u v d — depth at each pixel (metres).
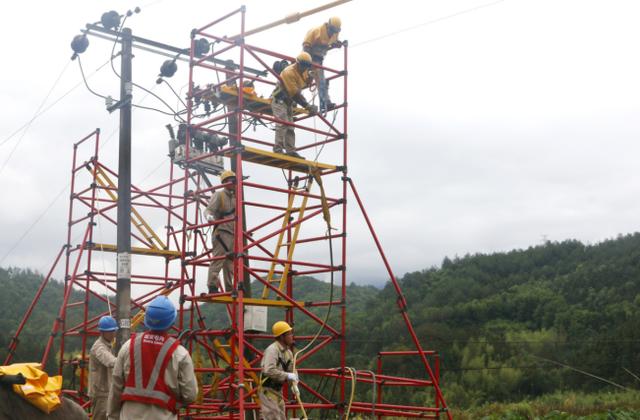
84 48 15.66
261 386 10.97
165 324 7.36
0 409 8.65
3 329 55.22
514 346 70.75
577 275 87.81
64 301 17.45
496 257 104.06
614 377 60.03
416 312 87.81
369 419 19.84
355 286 114.62
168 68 16.41
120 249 14.28
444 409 15.12
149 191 18.58
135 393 7.11
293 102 14.73
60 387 9.41
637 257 87.69
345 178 14.28
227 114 13.29
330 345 64.38
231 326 12.66
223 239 13.38
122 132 14.95
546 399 56.09
